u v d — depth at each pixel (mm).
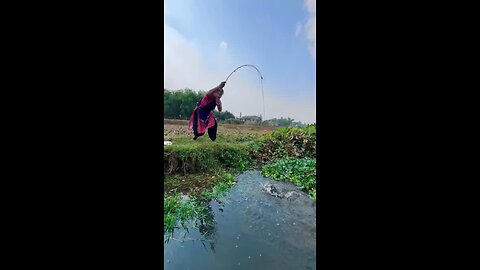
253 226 3023
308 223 3066
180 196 3941
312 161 5719
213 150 5617
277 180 4809
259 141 6668
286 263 2340
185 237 2795
